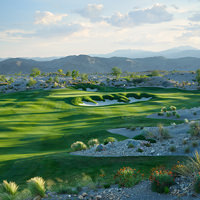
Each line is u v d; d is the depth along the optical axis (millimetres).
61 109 53469
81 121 40000
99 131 28000
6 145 24375
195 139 14938
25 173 13570
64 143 24797
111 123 34375
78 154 16938
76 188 9133
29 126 36531
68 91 84312
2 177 13398
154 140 17203
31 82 109000
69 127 34531
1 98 68438
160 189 7301
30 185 8484
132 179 8812
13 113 48688
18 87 111250
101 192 8375
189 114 34031
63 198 8086
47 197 8297
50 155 17234
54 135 28141
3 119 42594
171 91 91312
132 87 106688
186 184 7348
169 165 11352
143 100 70125
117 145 17891
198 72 119125
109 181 9883
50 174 12750
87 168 12938
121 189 8383
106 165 13086
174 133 19453
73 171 12789
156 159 12828
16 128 34500
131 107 52625
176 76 137875
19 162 16031
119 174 9234
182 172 8250
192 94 77750
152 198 7000
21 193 8711
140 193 7605
